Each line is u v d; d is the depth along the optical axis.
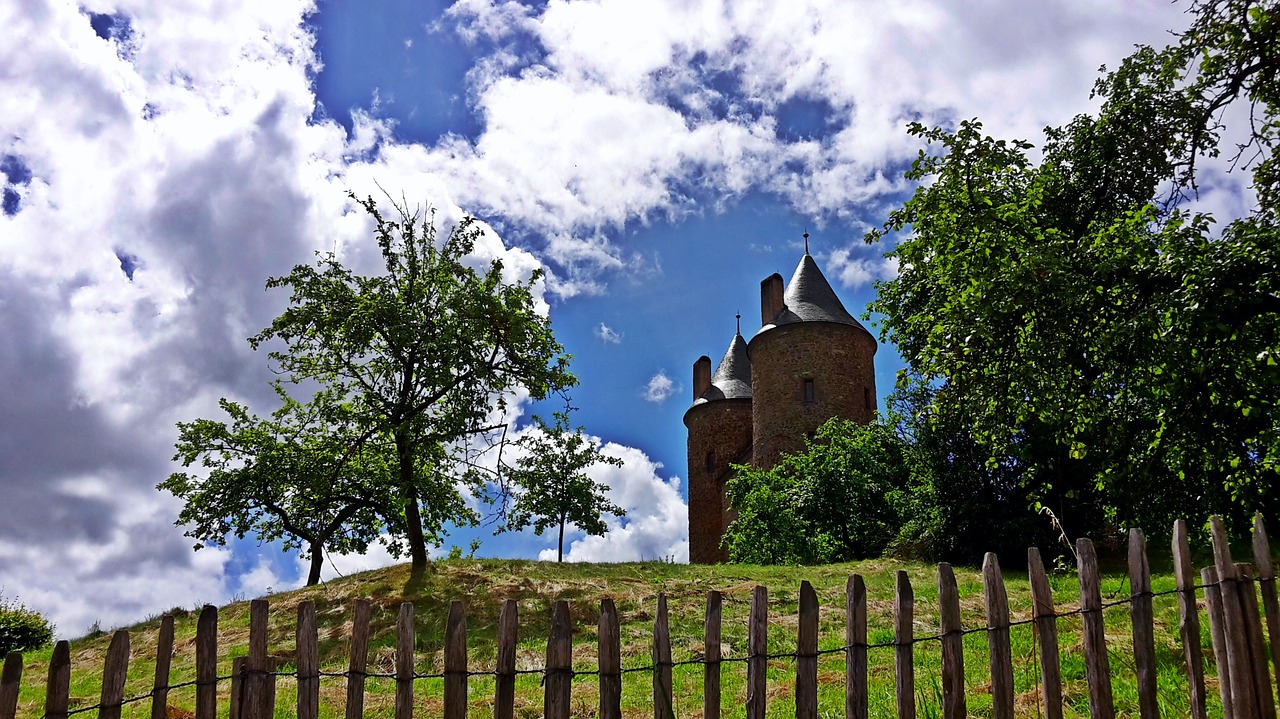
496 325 21.44
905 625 4.72
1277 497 13.33
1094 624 4.94
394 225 21.92
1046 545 21.64
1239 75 11.59
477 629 15.77
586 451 22.50
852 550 28.92
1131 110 12.98
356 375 21.94
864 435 30.27
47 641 20.19
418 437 20.58
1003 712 4.69
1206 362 10.16
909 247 14.04
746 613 15.12
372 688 10.79
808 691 4.54
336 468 21.31
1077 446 12.65
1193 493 12.71
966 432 23.11
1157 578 15.03
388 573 20.72
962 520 22.94
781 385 39.97
